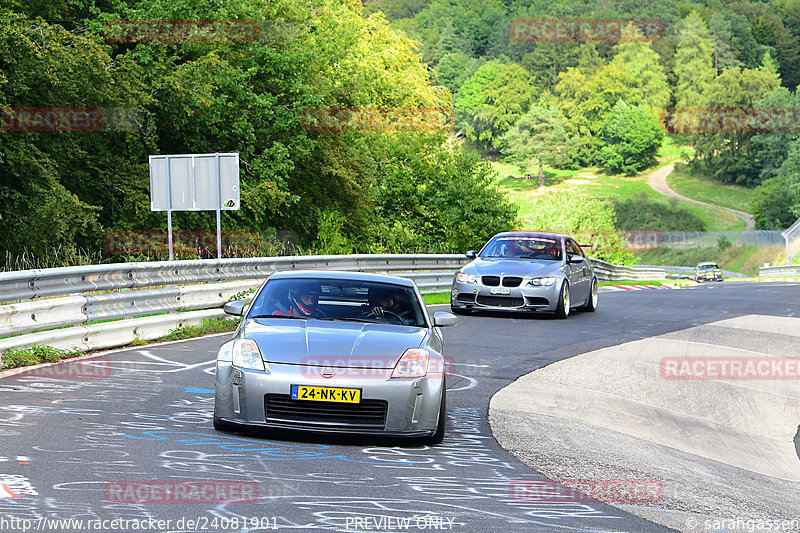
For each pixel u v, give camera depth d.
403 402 14.00
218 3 59.88
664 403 20.95
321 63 73.75
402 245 76.62
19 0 51.94
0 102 45.47
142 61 56.19
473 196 77.81
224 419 14.20
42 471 11.35
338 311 16.08
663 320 35.75
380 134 81.94
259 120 62.41
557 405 19.17
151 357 22.09
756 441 18.77
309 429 13.84
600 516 10.94
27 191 47.88
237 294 30.56
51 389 17.44
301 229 71.56
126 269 24.38
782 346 29.94
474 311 36.34
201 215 57.81
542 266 34.81
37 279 20.73
